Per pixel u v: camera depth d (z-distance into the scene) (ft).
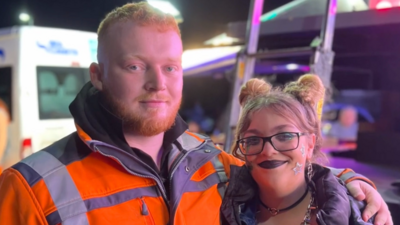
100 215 3.86
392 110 16.28
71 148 4.20
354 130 13.92
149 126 4.17
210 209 4.63
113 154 4.07
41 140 15.33
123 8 4.29
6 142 15.20
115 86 4.14
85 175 4.02
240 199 4.84
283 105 4.64
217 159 5.25
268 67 16.46
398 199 7.53
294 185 4.71
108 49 4.17
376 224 4.61
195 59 15.87
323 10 12.85
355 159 11.44
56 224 3.70
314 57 8.27
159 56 4.12
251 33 9.72
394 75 16.48
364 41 14.05
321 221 4.25
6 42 15.39
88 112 4.28
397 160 10.71
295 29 12.67
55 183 3.86
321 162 5.14
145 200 4.15
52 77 15.79
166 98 4.21
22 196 3.74
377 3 12.65
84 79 16.84
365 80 17.74
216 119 24.39
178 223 4.20
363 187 5.00
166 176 4.55
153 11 4.23
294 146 4.58
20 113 14.87
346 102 16.61
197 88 25.20
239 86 9.57
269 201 4.86
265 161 4.64
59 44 16.07
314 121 4.85
